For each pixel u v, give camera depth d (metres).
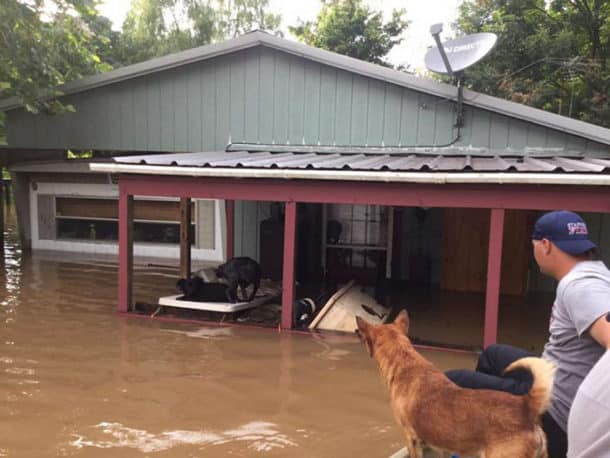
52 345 6.05
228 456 3.70
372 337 3.19
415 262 10.70
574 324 2.33
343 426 4.18
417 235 10.64
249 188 6.85
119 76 10.62
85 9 11.73
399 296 9.38
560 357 2.50
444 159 8.28
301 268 10.66
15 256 12.30
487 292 5.95
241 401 4.64
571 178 5.40
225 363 5.58
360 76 9.68
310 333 6.63
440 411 2.59
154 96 10.76
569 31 17.23
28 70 10.41
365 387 4.98
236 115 10.41
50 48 11.01
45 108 10.67
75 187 13.05
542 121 8.65
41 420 4.22
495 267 5.92
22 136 11.45
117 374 5.23
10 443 3.83
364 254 10.94
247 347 6.11
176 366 5.47
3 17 10.08
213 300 7.49
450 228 9.98
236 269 7.34
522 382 2.81
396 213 10.65
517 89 16.84
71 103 11.12
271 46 9.89
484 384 2.92
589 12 17.62
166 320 7.10
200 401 4.64
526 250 9.51
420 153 9.46
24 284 9.23
